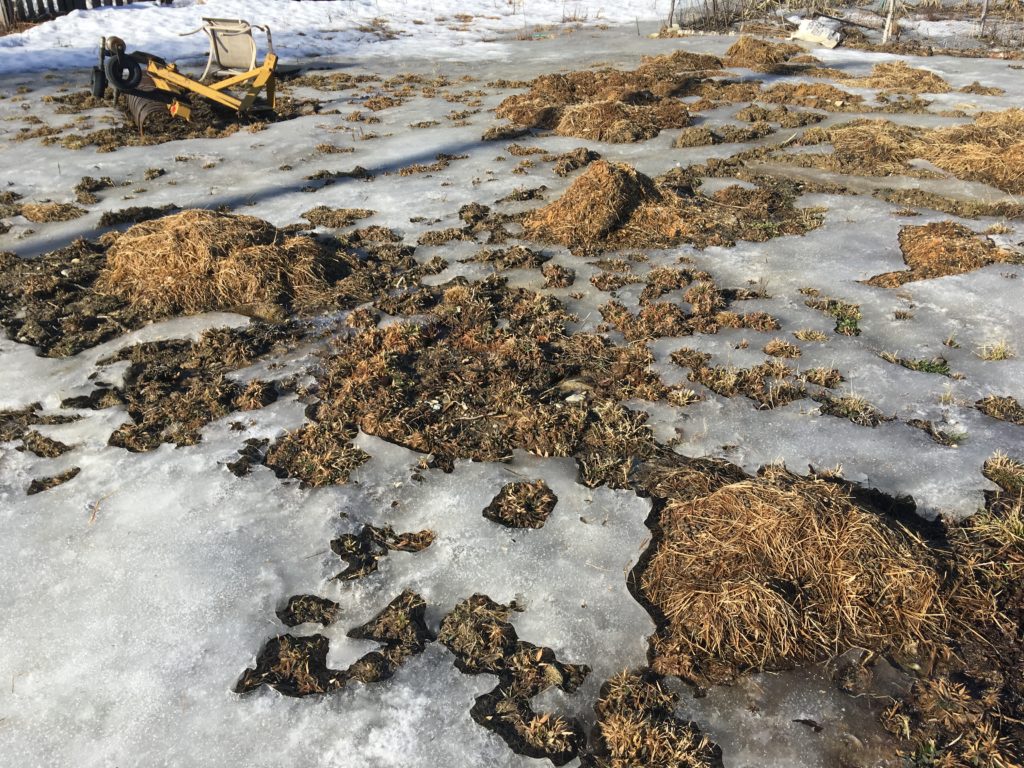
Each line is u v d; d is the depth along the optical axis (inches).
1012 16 704.4
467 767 98.0
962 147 319.0
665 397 170.4
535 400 169.0
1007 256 228.8
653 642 114.1
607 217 255.3
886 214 272.1
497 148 349.1
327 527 135.6
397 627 117.1
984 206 274.8
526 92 446.3
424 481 146.7
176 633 115.8
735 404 167.6
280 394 173.3
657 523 135.8
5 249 244.4
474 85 471.2
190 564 127.6
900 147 328.5
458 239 254.2
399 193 294.5
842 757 98.0
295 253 223.8
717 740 100.6
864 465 147.8
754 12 709.9
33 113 393.4
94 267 230.8
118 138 352.2
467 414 165.8
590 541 132.2
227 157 333.4
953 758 96.9
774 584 116.6
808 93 427.8
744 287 221.8
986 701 103.6
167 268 211.2
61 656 111.9
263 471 149.1
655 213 260.5
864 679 107.7
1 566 127.0
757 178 307.0
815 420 161.6
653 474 147.2
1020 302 205.2
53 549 130.5
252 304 210.2
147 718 103.8
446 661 112.3
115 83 350.9
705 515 131.3
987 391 169.8
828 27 600.4
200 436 159.0
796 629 112.3
